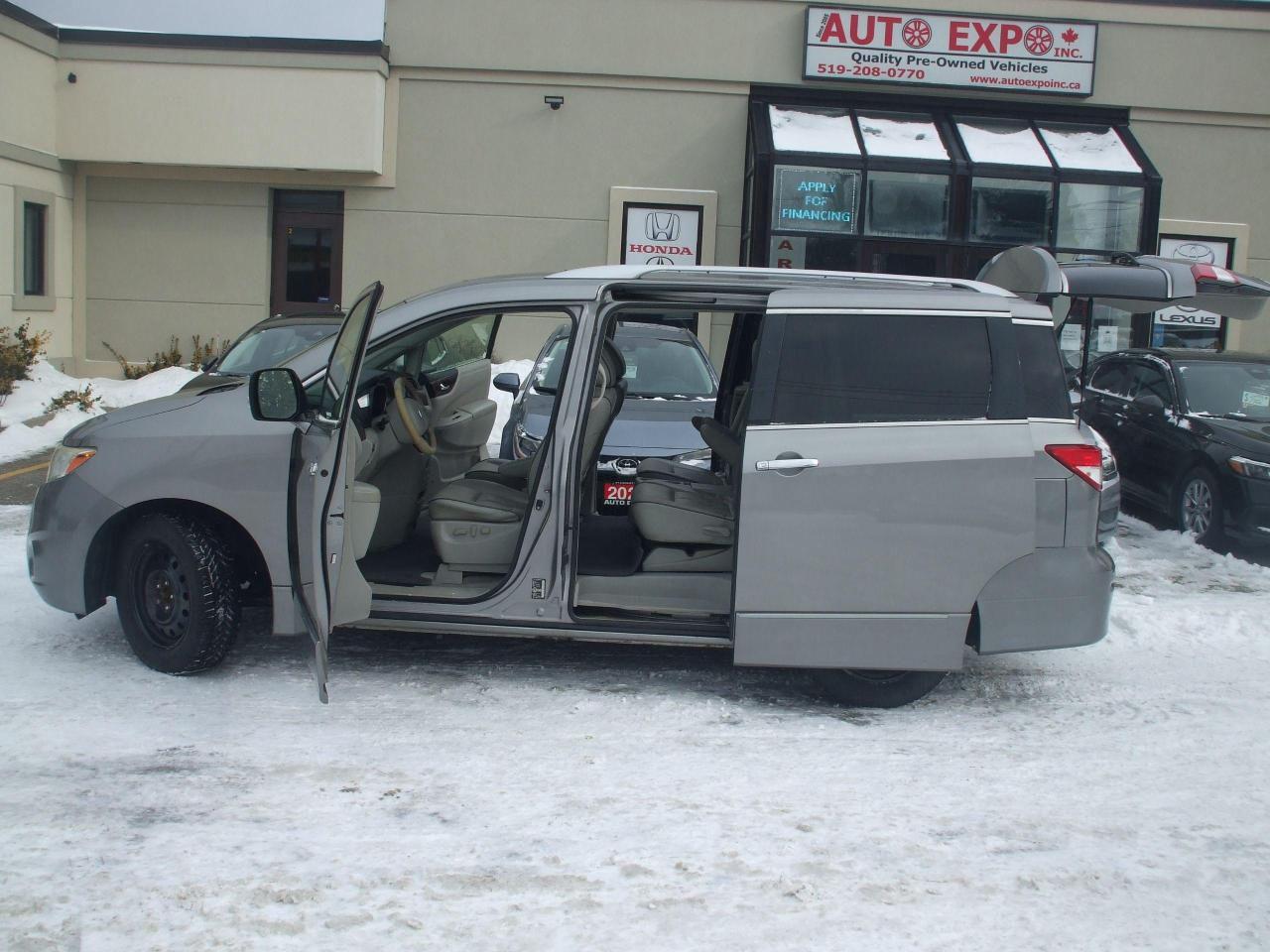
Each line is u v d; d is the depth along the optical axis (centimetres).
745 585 504
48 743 459
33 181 1524
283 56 1538
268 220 1612
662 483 571
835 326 514
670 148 1597
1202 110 1612
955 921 351
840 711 538
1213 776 474
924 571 505
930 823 420
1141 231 1516
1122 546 976
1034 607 511
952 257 1512
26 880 354
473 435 705
